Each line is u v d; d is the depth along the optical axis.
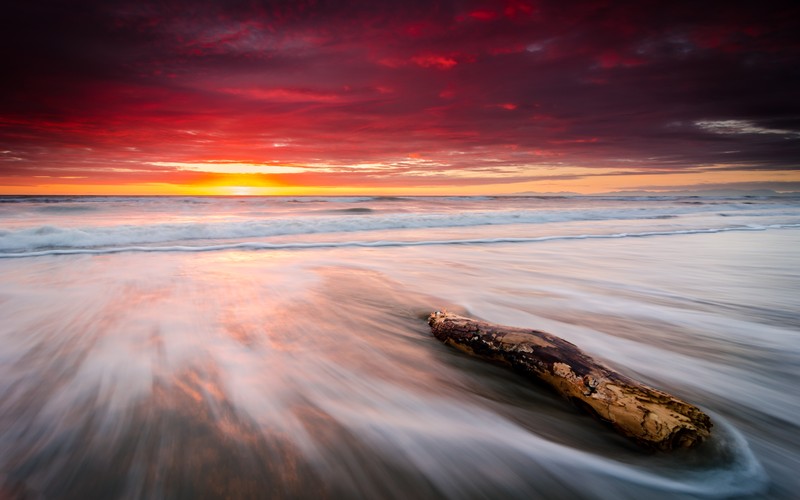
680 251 9.86
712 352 3.57
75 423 2.24
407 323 4.29
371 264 7.78
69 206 19.42
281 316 4.39
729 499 1.81
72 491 1.74
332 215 20.80
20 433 2.14
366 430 2.28
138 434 2.15
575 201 46.91
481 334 3.31
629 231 14.83
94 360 3.09
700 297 5.53
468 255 9.02
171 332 3.76
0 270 6.47
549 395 2.67
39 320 4.01
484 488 1.88
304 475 1.89
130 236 10.41
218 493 1.75
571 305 5.07
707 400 2.72
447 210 26.83
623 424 2.20
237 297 5.11
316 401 2.59
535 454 2.11
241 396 2.61
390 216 18.03
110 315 4.24
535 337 2.98
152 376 2.84
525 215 19.56
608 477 1.95
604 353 3.52
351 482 1.87
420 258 8.55
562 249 10.09
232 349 3.41
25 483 1.77
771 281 6.55
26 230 9.20
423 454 2.09
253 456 2.00
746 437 2.27
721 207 35.97
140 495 1.73
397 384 2.87
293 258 8.30
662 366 3.26
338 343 3.65
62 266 6.90
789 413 2.56
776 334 4.04
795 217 23.66
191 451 2.02
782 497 1.81
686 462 1.99
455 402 2.63
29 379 2.75
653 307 5.00
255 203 28.88
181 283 5.78
